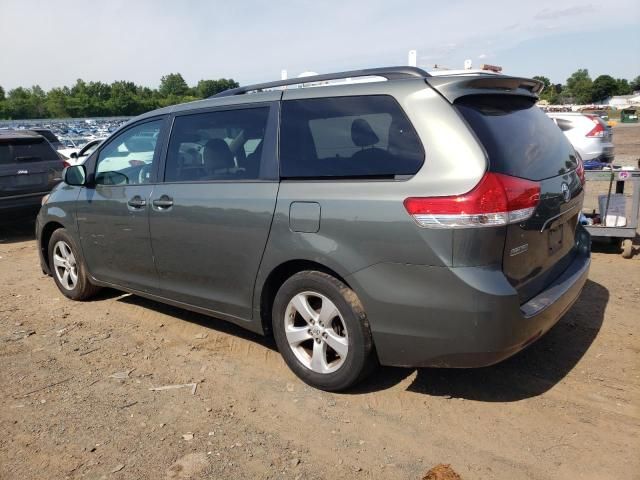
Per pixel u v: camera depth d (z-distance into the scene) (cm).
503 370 374
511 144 312
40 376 394
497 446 295
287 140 360
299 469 282
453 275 286
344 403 342
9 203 853
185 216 405
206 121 412
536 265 321
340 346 337
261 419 329
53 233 553
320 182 336
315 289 341
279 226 349
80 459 297
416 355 308
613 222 629
